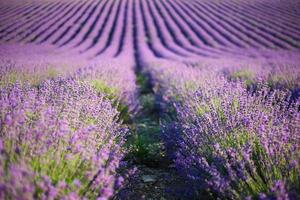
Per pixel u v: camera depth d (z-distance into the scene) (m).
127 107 5.73
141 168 3.76
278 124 3.00
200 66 9.98
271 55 14.83
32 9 30.28
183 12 30.95
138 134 4.76
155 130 5.10
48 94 3.65
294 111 3.24
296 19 25.39
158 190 3.20
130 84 6.94
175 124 4.01
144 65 12.59
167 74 8.16
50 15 27.84
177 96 5.91
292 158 2.41
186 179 3.05
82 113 3.25
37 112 2.74
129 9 33.41
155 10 32.66
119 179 2.27
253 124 3.03
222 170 2.68
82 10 31.17
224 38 20.62
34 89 3.87
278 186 2.18
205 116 3.39
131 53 15.96
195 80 6.15
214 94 4.25
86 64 8.52
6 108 2.64
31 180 1.83
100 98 3.97
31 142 2.19
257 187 2.39
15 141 2.18
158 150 4.05
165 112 5.99
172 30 23.38
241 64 9.62
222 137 2.97
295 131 2.73
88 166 2.28
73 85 4.08
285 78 6.51
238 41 19.83
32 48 15.41
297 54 15.05
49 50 15.39
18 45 16.47
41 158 2.11
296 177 2.33
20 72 5.81
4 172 1.81
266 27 23.17
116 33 22.80
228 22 25.62
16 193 1.63
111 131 3.33
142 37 21.58
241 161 2.56
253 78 7.08
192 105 4.23
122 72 7.81
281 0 35.78
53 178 2.11
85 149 2.39
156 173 3.62
